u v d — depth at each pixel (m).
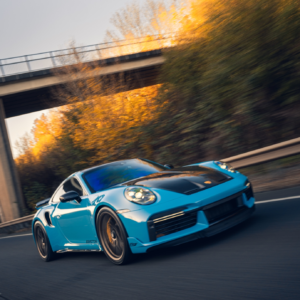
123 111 15.72
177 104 13.95
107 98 16.30
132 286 2.93
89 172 4.57
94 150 16.86
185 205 3.32
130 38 19.20
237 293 2.24
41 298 3.32
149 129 14.16
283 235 3.27
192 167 4.29
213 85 10.80
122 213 3.40
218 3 10.41
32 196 21.38
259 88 9.95
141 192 3.48
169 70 14.11
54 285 3.69
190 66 12.98
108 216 3.66
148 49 19.12
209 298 2.27
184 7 14.23
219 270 2.76
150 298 2.54
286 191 5.43
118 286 3.03
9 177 20.09
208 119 12.02
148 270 3.25
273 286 2.21
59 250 4.97
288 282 2.21
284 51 9.43
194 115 12.55
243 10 9.55
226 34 10.16
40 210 5.27
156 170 4.62
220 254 3.16
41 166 23.89
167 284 2.74
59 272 4.28
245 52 9.60
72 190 4.51
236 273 2.61
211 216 3.39
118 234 3.57
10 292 3.92
